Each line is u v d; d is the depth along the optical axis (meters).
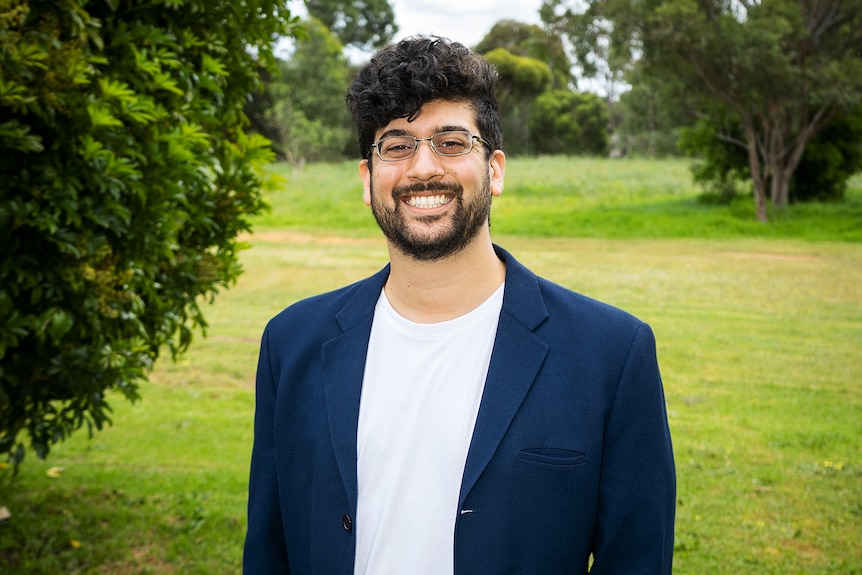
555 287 1.58
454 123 1.50
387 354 1.54
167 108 3.21
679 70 22.12
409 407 1.48
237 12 3.39
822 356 8.56
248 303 11.42
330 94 39.78
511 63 51.53
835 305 11.51
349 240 19.50
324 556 1.48
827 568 4.02
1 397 2.81
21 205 2.58
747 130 22.45
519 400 1.41
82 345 3.01
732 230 21.00
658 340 9.26
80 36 2.67
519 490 1.38
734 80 21.50
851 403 6.93
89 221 2.82
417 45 1.55
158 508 4.57
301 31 3.70
